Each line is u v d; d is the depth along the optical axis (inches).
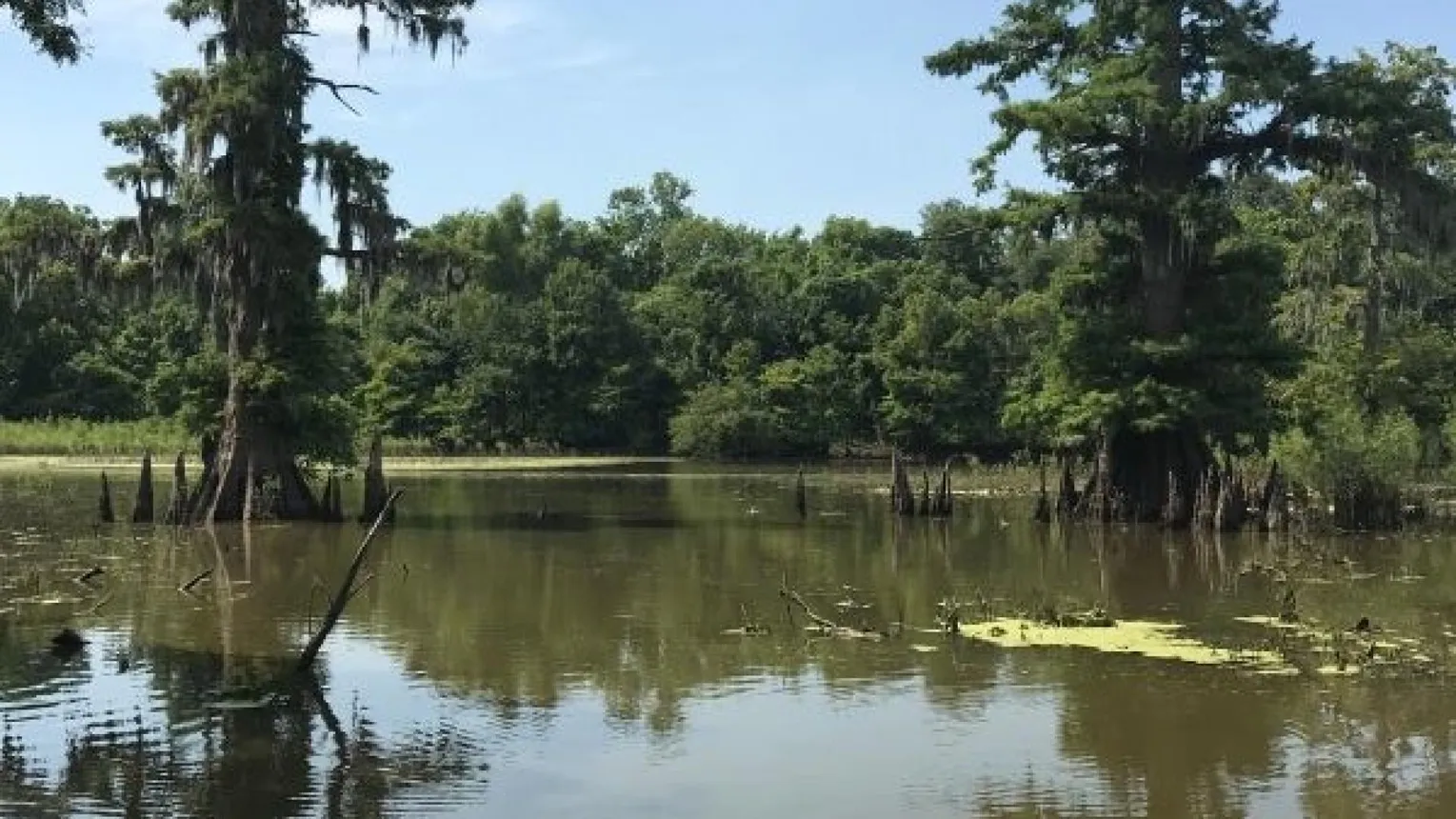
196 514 1261.1
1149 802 403.2
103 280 1298.0
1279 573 914.7
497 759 447.5
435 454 2940.5
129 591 809.5
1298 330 1680.6
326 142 1284.4
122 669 581.9
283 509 1268.5
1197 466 1293.1
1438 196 1266.0
